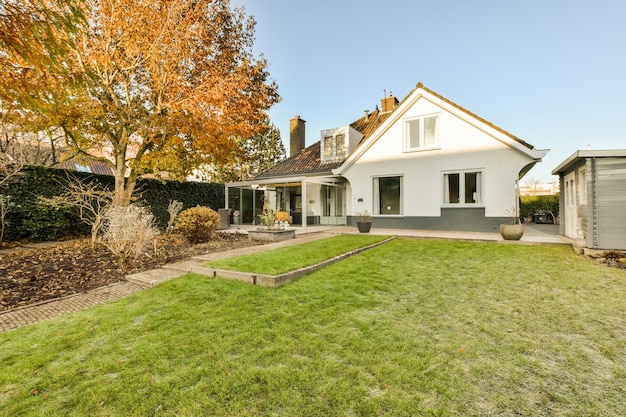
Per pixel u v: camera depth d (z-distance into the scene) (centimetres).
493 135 1178
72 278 611
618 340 308
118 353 302
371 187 1476
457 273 569
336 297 442
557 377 248
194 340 321
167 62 1020
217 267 589
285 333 331
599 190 731
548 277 536
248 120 1243
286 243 977
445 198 1301
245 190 2055
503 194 1176
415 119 1366
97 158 1150
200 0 1068
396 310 393
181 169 1268
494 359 275
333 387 237
